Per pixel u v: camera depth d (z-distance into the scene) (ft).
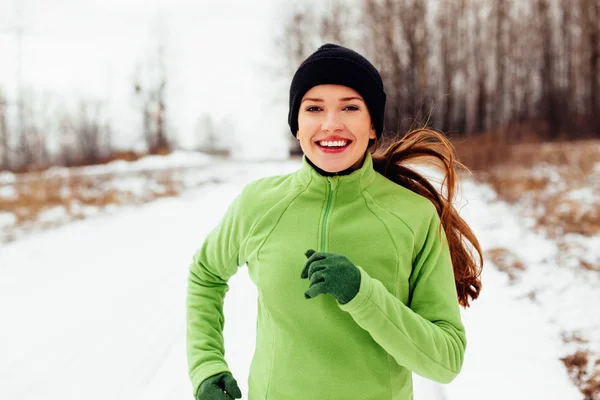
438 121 96.84
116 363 12.35
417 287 4.91
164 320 14.99
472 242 5.75
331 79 4.66
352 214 4.87
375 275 4.70
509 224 25.88
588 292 15.26
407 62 98.48
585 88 102.99
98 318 15.28
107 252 23.61
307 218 4.91
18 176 62.03
